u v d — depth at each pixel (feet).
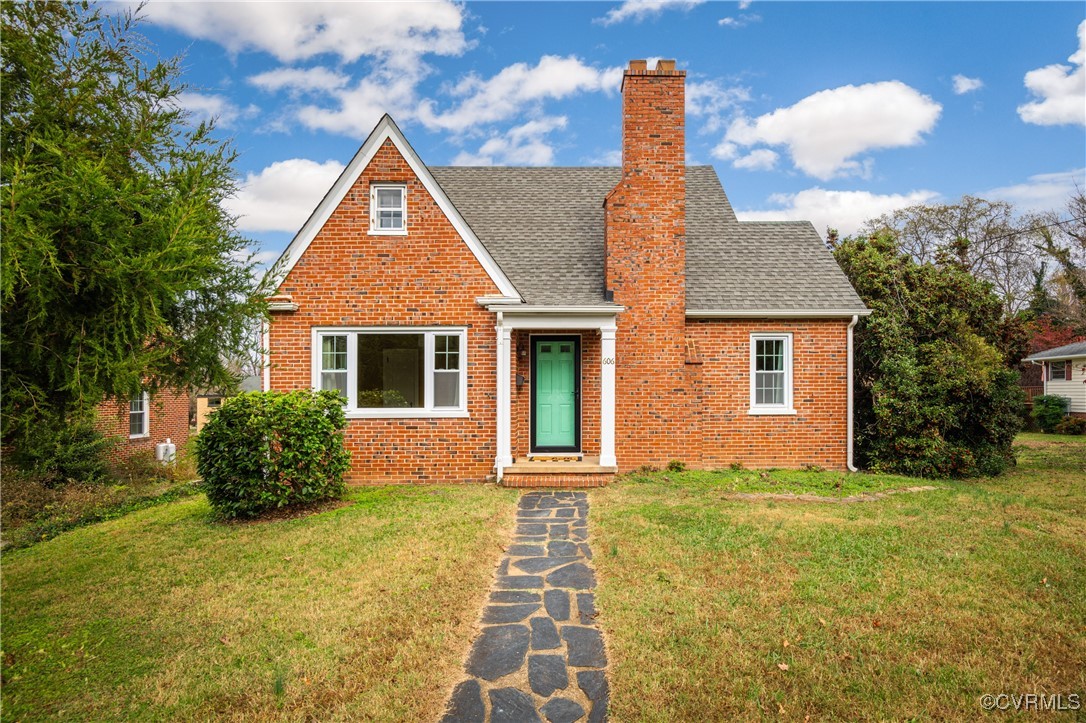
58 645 15.19
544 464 36.78
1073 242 73.82
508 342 36.35
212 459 28.07
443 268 36.78
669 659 13.65
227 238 21.86
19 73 16.93
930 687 12.51
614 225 39.06
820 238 46.85
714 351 40.24
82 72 18.16
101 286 15.28
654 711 11.70
